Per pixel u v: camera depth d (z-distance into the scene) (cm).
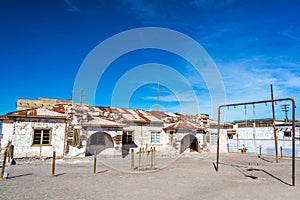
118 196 698
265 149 2728
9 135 2105
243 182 943
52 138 1625
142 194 724
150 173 1132
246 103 1229
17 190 746
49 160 1549
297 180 997
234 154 2362
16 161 1478
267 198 707
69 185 834
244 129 3130
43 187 796
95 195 705
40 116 1580
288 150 2498
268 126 2902
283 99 1025
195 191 773
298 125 2580
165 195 716
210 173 1157
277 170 1290
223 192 767
